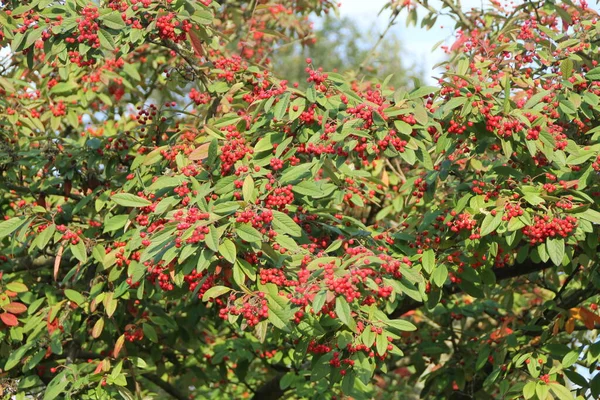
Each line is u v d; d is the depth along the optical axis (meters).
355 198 5.70
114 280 5.85
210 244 4.20
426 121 4.67
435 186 5.86
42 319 6.42
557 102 5.41
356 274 4.31
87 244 5.75
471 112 4.91
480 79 5.32
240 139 5.08
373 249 5.37
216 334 8.80
